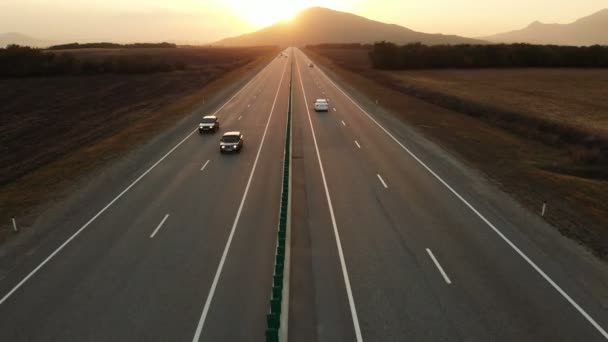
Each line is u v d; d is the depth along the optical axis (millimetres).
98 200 22672
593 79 80938
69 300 14055
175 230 19016
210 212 20984
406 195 23109
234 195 23266
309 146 33750
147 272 15641
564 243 17641
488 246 17406
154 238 18281
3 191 25031
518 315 13086
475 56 107875
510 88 69062
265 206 21734
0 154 37094
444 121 44500
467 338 12102
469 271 15547
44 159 34375
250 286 14742
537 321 12797
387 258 16500
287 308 13484
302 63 121688
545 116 44750
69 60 94812
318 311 13336
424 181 25359
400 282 14883
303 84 73875
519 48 107875
